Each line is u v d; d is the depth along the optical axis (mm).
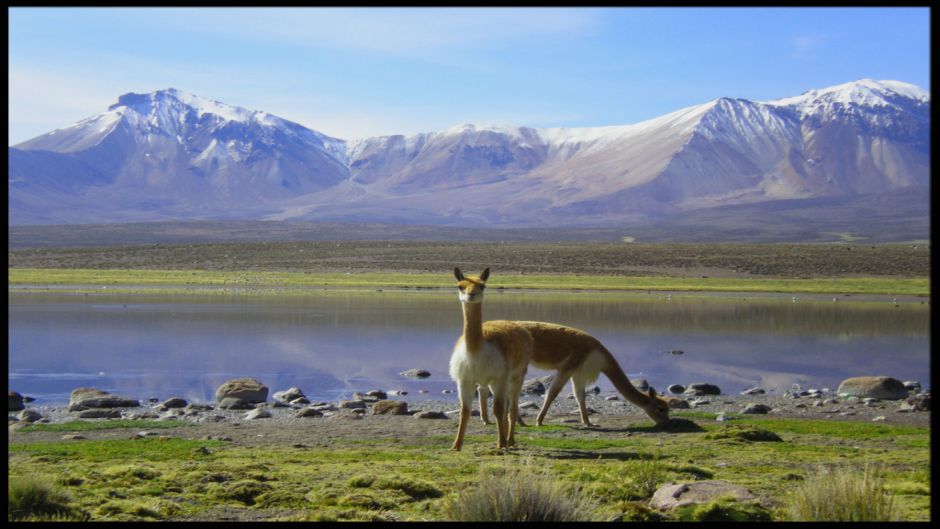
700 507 10109
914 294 75812
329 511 10617
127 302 57906
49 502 10500
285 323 45625
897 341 41094
